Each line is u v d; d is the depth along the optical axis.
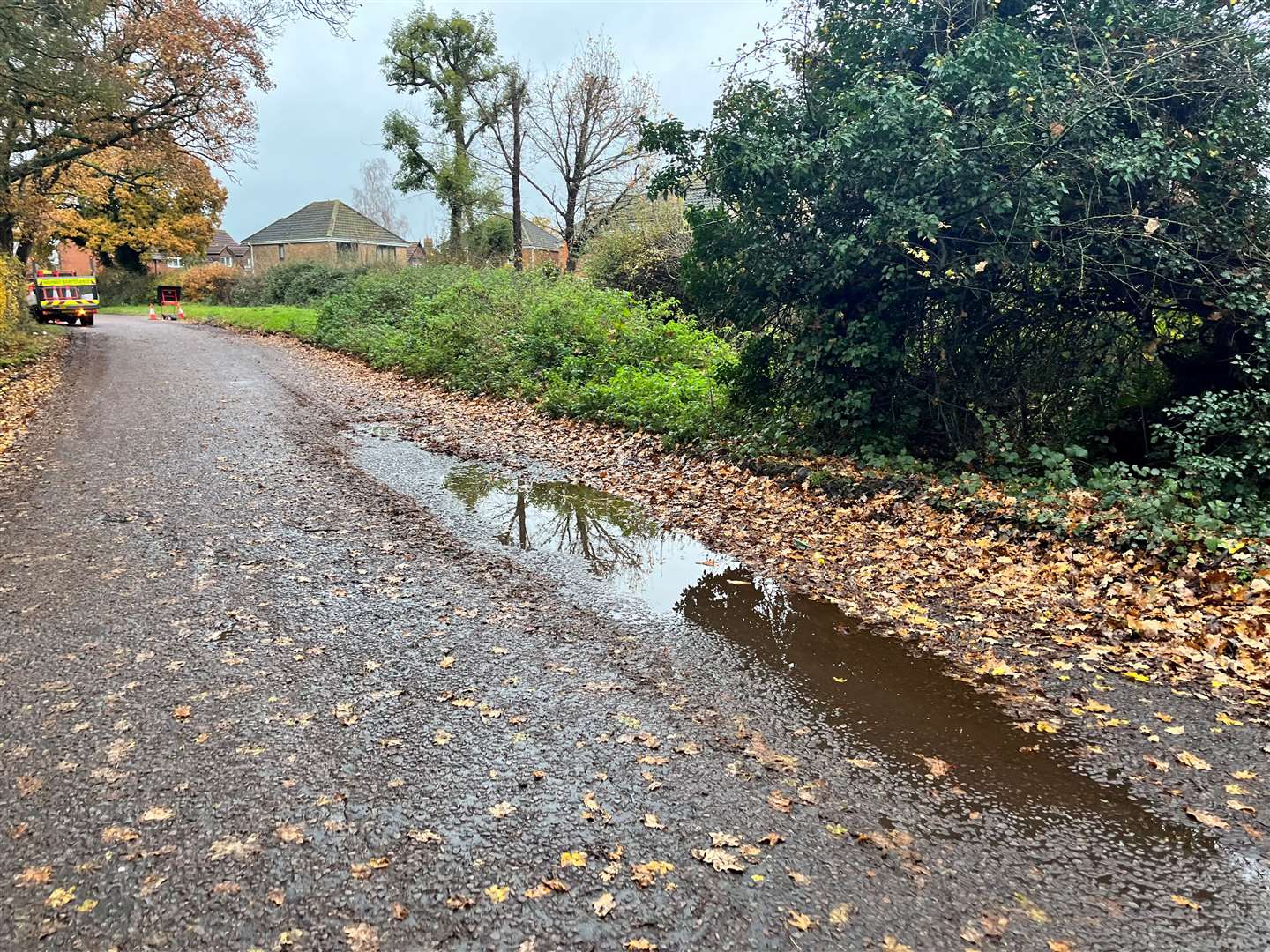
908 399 7.86
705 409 9.52
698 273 8.34
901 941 2.39
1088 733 3.59
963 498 6.52
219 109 20.44
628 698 3.86
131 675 3.92
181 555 5.62
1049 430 7.54
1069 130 6.37
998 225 6.64
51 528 6.15
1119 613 4.73
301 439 9.88
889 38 7.44
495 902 2.52
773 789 3.16
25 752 3.27
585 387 11.71
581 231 30.30
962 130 6.46
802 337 7.95
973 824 2.96
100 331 25.95
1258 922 2.48
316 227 54.12
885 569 5.68
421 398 13.33
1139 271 6.56
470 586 5.28
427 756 3.31
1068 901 2.57
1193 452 6.24
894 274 7.07
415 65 31.70
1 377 13.95
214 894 2.52
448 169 31.69
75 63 15.82
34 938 2.33
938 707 3.84
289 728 3.49
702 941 2.38
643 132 7.98
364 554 5.80
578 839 2.82
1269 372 6.15
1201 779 3.23
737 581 5.54
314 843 2.77
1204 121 6.59
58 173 25.05
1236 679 4.00
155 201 35.69
